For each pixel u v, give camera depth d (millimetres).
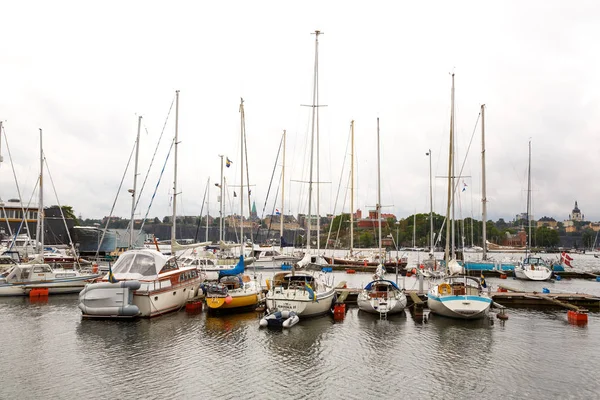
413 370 18656
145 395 15562
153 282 27156
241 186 46781
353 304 34062
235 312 29125
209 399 15336
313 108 43688
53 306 30781
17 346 21047
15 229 74688
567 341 23234
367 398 15711
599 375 18172
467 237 112188
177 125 42625
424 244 161750
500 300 33844
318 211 58094
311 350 21234
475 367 19094
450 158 39469
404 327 26172
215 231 107875
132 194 47469
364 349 21594
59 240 76812
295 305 27109
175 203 41094
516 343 22828
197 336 23266
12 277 34812
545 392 16391
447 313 28266
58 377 17125
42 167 48375
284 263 58344
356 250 74375
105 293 26297
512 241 153000
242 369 18375
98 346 21188
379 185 57875
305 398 15602
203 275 39062
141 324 25578
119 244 72750
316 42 43719
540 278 53125
